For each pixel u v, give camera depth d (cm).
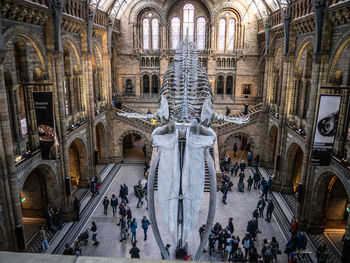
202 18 3475
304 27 2069
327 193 1873
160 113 933
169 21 3472
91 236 1819
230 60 3525
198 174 663
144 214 2061
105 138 3034
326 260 1479
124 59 3550
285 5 2469
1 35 1267
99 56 2852
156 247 1703
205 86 1203
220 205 2208
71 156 2498
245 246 1541
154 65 3584
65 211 1978
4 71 1458
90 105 2461
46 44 1786
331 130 1533
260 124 3039
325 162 1568
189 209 605
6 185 1366
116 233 1850
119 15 3422
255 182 2502
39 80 1784
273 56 2875
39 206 1978
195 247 1700
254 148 3122
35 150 1662
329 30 1712
